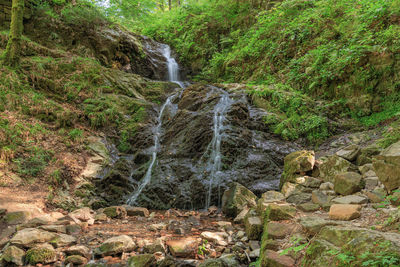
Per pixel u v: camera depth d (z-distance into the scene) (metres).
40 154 6.00
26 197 4.88
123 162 6.86
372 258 1.60
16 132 6.12
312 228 2.62
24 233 3.37
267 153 6.41
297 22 9.95
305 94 7.97
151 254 3.04
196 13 15.36
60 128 7.20
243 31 13.21
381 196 3.04
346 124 6.67
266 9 12.56
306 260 2.12
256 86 8.88
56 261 3.10
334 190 3.70
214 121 7.06
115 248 3.26
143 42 14.32
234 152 6.33
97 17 11.82
